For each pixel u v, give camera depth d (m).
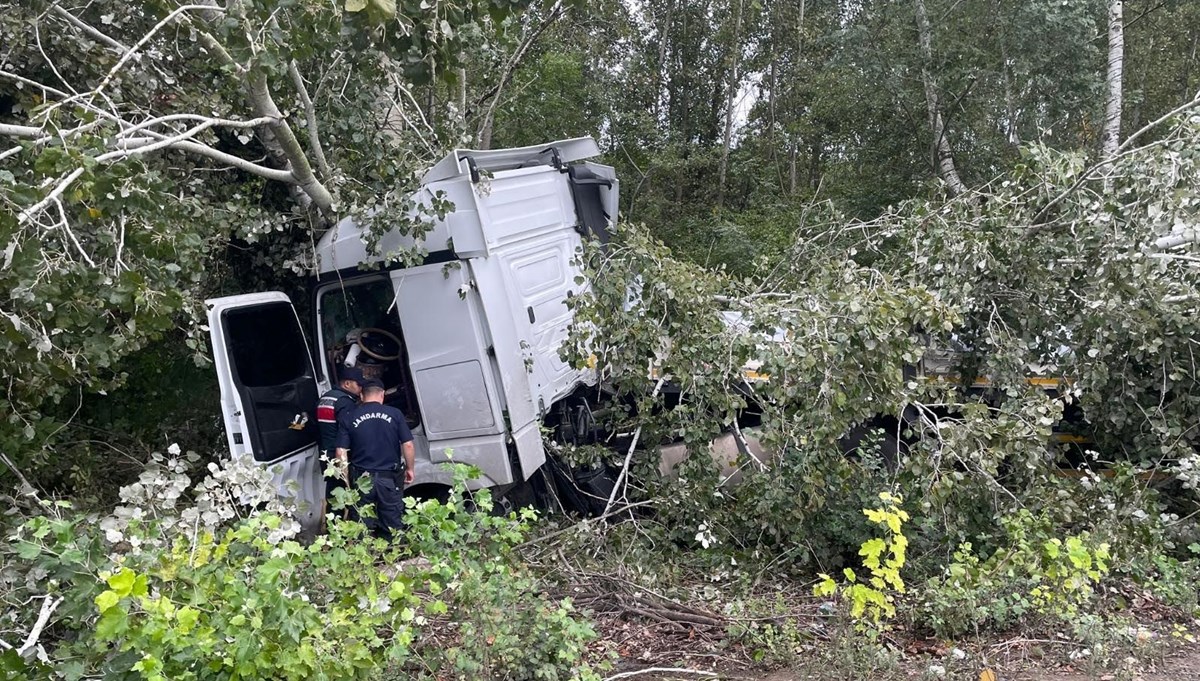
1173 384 5.84
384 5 4.39
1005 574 4.49
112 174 4.18
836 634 4.10
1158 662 4.02
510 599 3.80
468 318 5.98
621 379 6.00
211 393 8.10
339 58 6.82
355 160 7.35
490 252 6.09
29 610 3.48
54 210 4.50
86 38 6.16
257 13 5.68
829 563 5.46
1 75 5.20
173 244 4.48
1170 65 14.63
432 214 5.89
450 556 3.63
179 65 6.73
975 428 5.16
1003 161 11.71
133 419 7.68
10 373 4.00
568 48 15.62
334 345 6.57
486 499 3.85
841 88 12.80
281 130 5.89
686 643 4.37
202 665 2.86
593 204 8.46
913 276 6.29
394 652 3.18
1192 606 4.62
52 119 4.69
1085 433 6.46
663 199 16.62
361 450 5.87
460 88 9.22
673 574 5.27
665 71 19.72
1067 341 6.11
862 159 13.03
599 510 6.54
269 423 5.84
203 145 5.54
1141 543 5.06
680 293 5.76
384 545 3.75
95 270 4.06
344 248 6.32
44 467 5.13
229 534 3.29
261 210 6.48
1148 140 13.40
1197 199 5.47
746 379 5.99
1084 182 5.93
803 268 7.11
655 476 6.12
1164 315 5.62
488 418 6.03
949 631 4.29
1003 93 11.79
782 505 5.37
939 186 7.17
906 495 5.32
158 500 3.82
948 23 11.81
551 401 6.73
